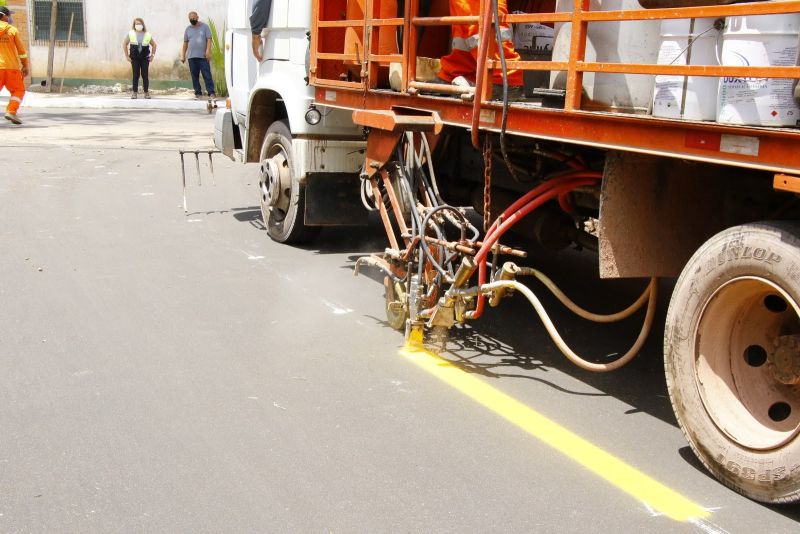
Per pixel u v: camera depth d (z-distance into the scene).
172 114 20.17
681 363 3.73
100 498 3.49
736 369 3.67
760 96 3.22
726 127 3.22
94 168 12.27
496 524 3.32
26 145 14.38
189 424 4.18
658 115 3.60
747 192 4.11
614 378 4.89
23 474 3.68
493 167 6.01
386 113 5.09
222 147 9.34
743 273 3.43
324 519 3.35
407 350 5.26
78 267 6.98
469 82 5.13
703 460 3.68
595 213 5.16
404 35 5.20
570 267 7.41
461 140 6.40
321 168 7.41
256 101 8.23
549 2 5.97
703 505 3.47
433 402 4.49
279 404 4.42
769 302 3.63
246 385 4.66
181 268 7.05
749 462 3.46
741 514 3.40
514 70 4.80
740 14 3.19
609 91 3.96
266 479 3.65
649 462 3.86
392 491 3.57
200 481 3.63
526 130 4.27
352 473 3.72
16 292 6.26
